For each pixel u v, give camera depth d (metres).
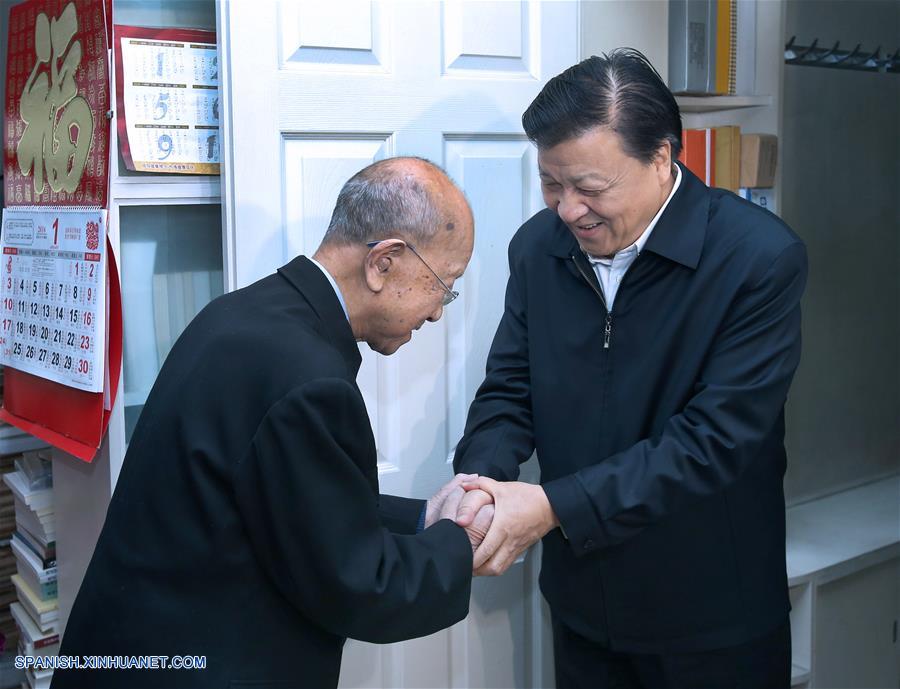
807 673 2.29
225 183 1.80
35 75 1.88
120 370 1.69
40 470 2.15
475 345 2.08
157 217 1.95
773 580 1.72
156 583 1.18
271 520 1.12
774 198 2.44
